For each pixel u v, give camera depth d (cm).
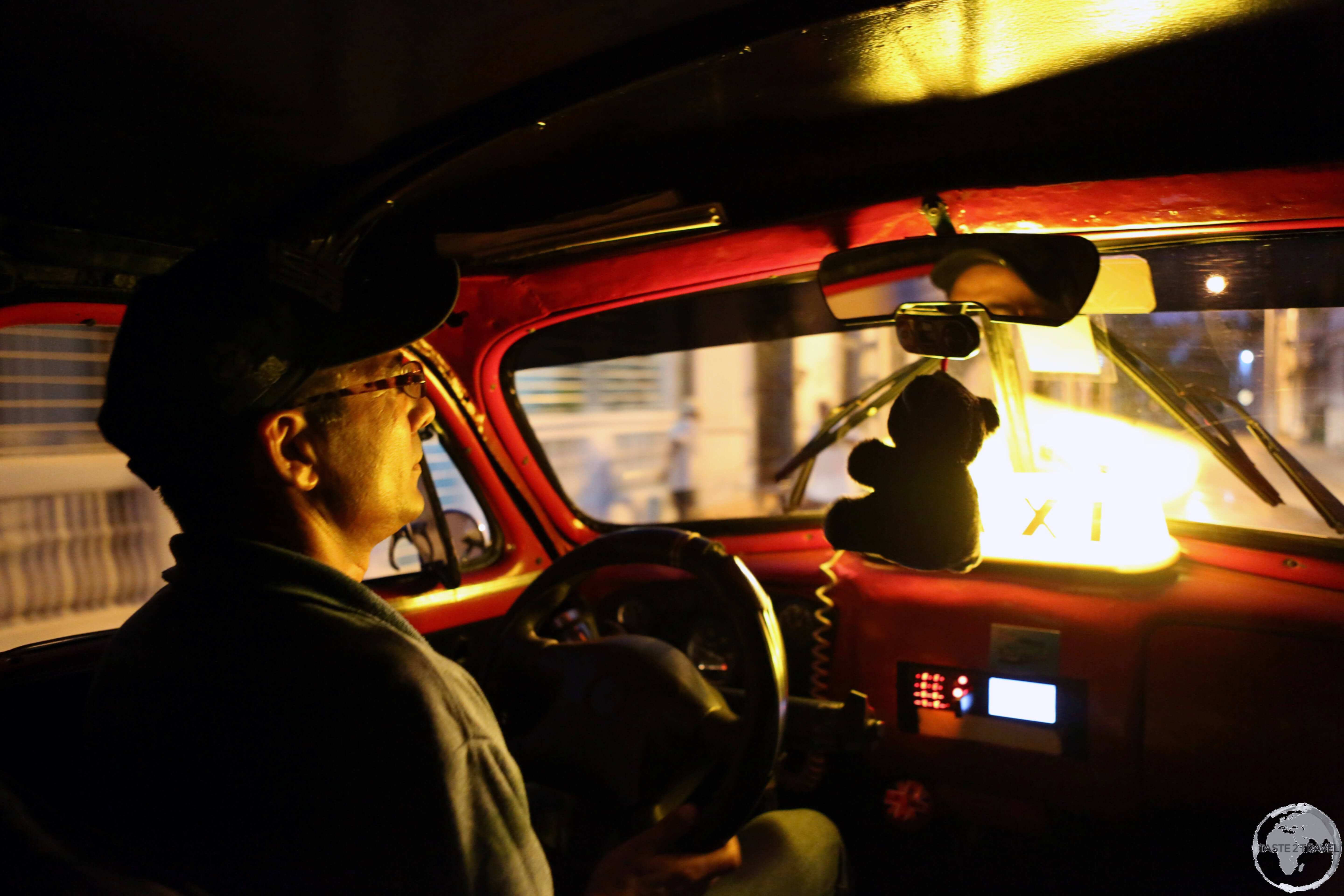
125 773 75
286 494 83
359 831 70
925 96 147
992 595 177
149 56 114
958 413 132
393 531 95
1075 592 170
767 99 146
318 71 121
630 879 111
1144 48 130
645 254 193
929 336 142
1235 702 156
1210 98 147
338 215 164
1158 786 162
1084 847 172
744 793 115
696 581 203
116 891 66
